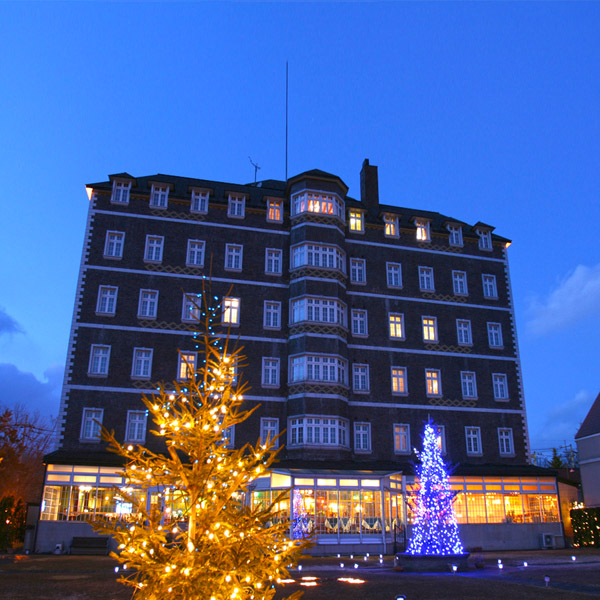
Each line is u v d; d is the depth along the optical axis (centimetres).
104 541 2773
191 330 3475
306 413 3372
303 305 3622
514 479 3609
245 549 769
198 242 3691
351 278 3906
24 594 1494
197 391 884
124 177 3672
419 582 1769
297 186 3947
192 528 785
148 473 810
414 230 4156
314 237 3781
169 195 3747
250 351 3534
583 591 1570
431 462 2305
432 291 4044
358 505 2934
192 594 722
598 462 3850
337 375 3516
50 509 2853
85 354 3288
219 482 814
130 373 3312
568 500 3838
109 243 3550
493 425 3853
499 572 2059
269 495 2958
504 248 4378
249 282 3688
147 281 3522
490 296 4181
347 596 1488
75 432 3138
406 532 3109
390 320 3884
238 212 3834
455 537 2212
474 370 3944
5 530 2648
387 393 3703
